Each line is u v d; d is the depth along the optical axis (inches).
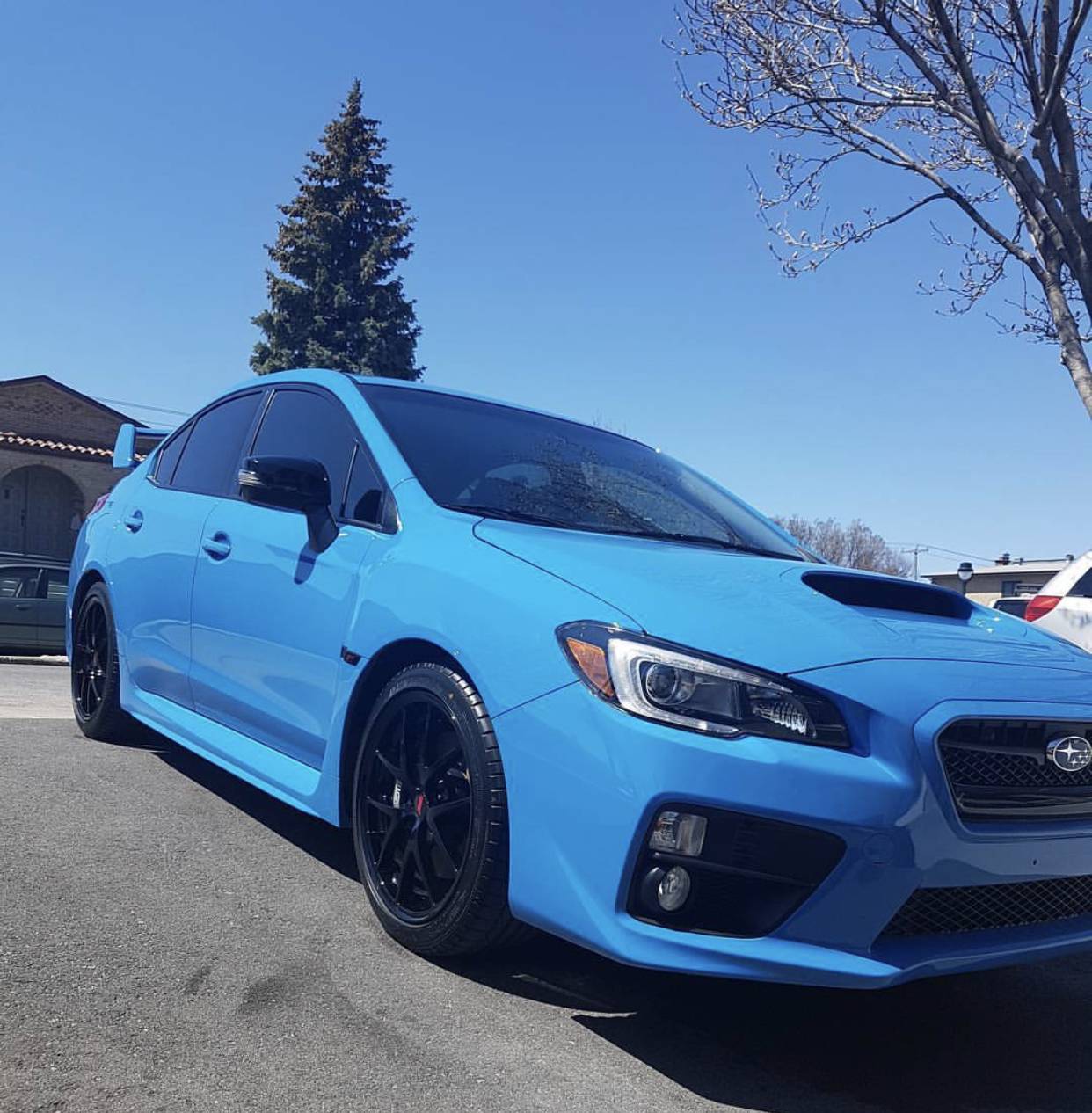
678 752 94.3
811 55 390.0
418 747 119.6
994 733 101.5
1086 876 108.4
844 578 124.0
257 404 178.7
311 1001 104.2
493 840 106.3
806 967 92.7
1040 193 346.0
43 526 1116.5
